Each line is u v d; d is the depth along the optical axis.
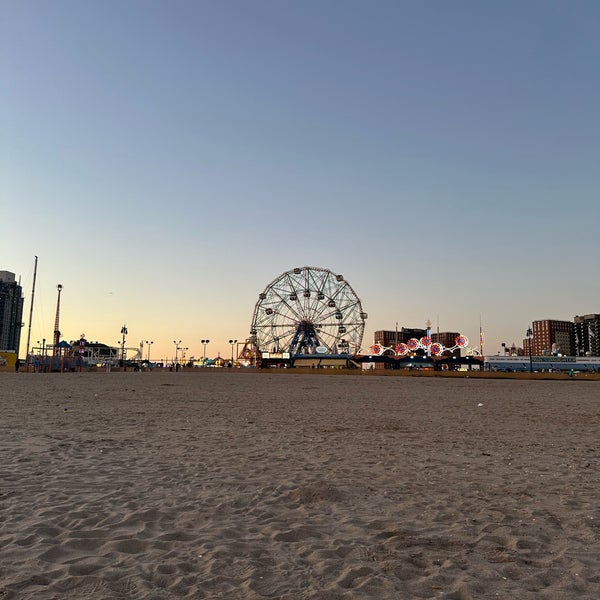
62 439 12.34
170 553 5.02
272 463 9.87
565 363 125.00
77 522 5.94
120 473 8.72
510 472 9.33
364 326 119.62
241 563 4.79
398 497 7.45
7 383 42.97
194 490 7.65
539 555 5.10
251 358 142.88
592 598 4.10
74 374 77.69
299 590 4.21
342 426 16.14
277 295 126.19
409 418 18.98
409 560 4.94
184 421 16.78
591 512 6.69
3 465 9.15
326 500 7.21
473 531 5.88
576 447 12.42
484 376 86.44
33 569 4.53
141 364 147.50
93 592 4.09
